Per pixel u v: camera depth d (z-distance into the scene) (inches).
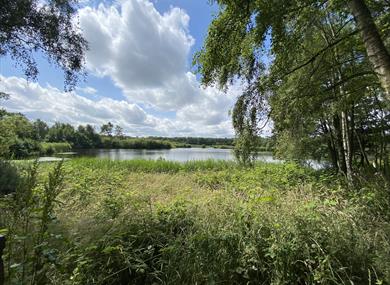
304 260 93.1
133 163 491.8
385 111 323.3
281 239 100.0
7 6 192.1
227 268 96.3
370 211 136.2
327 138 368.8
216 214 133.6
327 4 136.3
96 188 254.8
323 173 320.8
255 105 165.5
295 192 218.2
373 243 98.7
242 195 221.3
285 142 186.7
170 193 252.1
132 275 96.5
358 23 109.7
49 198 62.4
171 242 106.4
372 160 380.8
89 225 115.2
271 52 144.1
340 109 217.9
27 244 63.9
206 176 348.2
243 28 133.4
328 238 99.1
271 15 120.3
